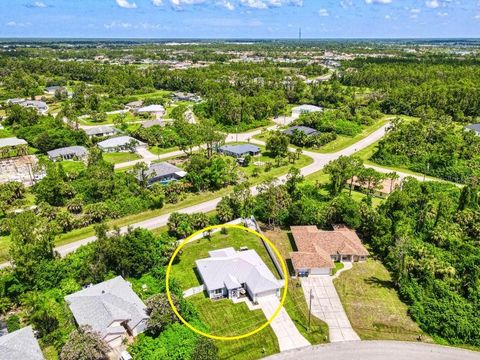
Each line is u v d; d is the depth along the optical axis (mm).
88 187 94312
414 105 182875
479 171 110188
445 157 114438
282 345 53250
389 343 53812
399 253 66375
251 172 114375
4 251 72375
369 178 100000
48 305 57438
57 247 75188
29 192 100000
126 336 54156
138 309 55875
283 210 83438
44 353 51312
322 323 57188
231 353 51688
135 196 93500
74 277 64562
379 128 162375
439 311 57531
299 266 66375
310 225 81438
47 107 198125
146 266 66938
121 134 149000
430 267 64875
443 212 82000
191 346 50406
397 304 61312
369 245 77125
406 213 82812
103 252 65625
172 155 130375
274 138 125562
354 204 80812
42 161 116562
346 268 69875
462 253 70500
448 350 52875
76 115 178250
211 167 103250
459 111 167875
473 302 59875
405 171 116812
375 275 68188
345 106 182250
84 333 48938
